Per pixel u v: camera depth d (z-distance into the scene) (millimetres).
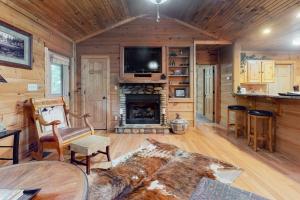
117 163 3098
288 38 5320
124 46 5676
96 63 5707
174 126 5219
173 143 4309
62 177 1431
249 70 6469
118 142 4383
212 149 3891
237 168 2947
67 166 1630
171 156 3404
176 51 5914
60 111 3844
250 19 4262
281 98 3502
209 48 6562
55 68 4887
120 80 5508
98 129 5738
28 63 3453
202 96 8633
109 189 2299
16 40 3123
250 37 5230
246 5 3801
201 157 3381
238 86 5574
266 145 4016
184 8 4734
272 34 4969
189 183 2441
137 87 5684
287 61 6883
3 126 2570
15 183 1343
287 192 2285
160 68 5703
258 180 2578
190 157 3369
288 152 3502
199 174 2697
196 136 4961
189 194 2193
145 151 3680
